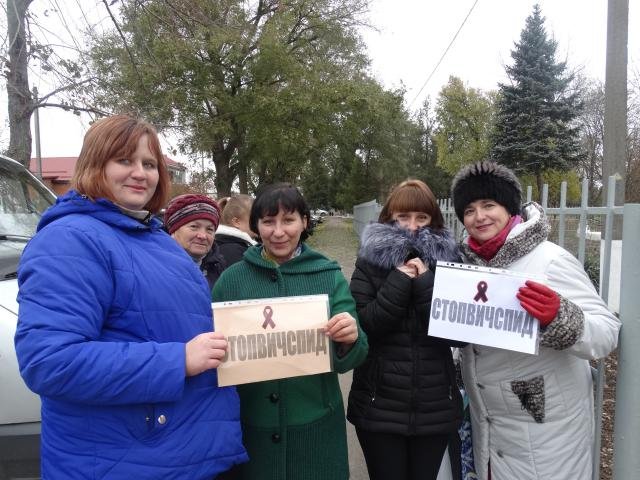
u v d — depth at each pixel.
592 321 1.89
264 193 2.12
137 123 1.61
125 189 1.56
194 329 1.58
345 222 54.00
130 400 1.36
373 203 16.16
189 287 1.61
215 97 18.05
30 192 3.56
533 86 23.52
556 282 2.01
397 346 2.19
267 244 2.14
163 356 1.40
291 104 18.42
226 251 3.63
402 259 2.23
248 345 1.80
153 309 1.48
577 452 2.09
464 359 2.30
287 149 20.16
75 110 6.60
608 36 6.60
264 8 19.53
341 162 31.16
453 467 2.39
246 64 18.45
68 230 1.40
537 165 23.48
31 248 1.38
